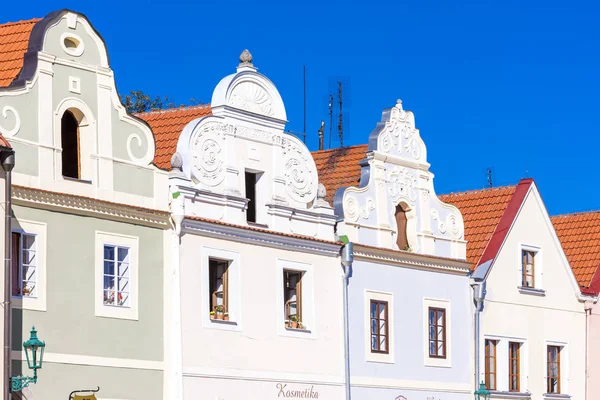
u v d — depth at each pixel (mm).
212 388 40531
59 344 36156
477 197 55531
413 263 48781
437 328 49750
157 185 39500
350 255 45656
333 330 45250
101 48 38156
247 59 43031
